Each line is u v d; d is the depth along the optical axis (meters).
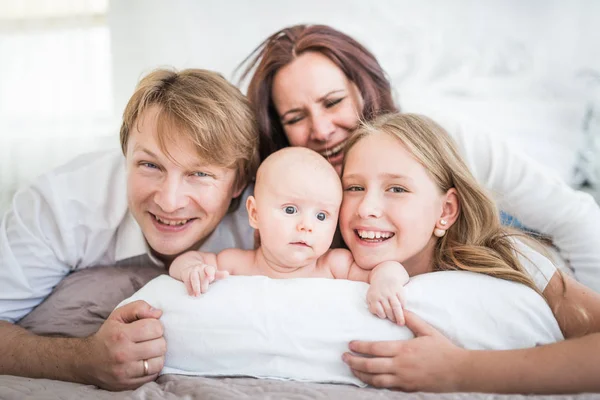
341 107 1.45
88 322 1.17
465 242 1.19
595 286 1.25
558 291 1.08
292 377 0.96
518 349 0.94
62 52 1.96
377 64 1.53
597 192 1.67
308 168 1.10
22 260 1.20
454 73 1.94
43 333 1.16
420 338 0.95
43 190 1.26
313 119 1.44
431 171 1.14
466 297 1.00
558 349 0.92
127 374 0.95
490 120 1.81
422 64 1.93
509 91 1.94
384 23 1.94
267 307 0.98
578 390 0.90
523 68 1.96
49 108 1.95
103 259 1.35
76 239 1.28
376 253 1.12
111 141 1.87
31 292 1.21
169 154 1.14
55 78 1.97
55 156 1.89
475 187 1.18
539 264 1.12
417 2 1.93
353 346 0.96
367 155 1.15
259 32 1.90
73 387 0.94
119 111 1.92
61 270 1.28
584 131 1.80
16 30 1.97
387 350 0.94
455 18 1.98
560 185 1.38
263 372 0.97
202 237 1.28
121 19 1.92
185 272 1.07
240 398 0.83
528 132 1.79
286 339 0.97
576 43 1.95
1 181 1.84
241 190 1.31
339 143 1.45
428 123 1.24
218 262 1.18
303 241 1.08
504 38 1.98
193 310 1.00
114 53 1.93
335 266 1.16
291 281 1.04
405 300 1.00
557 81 1.95
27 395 0.87
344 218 1.15
